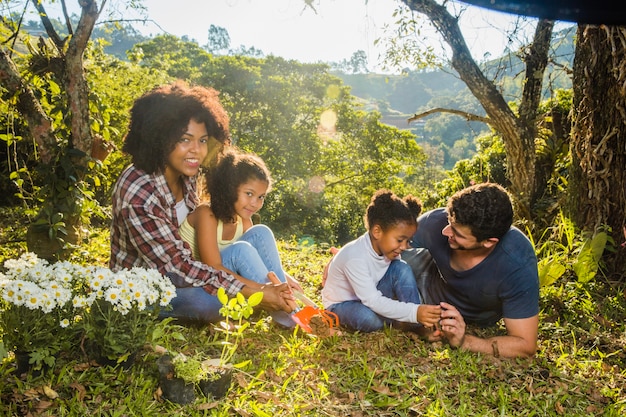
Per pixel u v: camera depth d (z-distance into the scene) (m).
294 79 32.12
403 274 3.79
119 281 2.88
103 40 9.59
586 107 5.49
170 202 3.57
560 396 3.12
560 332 4.11
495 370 3.33
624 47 5.02
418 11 6.71
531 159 7.15
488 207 3.29
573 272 5.23
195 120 3.44
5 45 6.31
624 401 3.09
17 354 2.82
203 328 3.62
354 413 2.74
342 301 3.87
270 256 3.88
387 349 3.52
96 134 6.61
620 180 5.33
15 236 7.33
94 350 2.96
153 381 2.85
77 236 6.38
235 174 3.62
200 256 3.72
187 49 42.22
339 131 31.66
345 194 31.34
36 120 6.19
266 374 3.05
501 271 3.51
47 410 2.54
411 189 36.34
